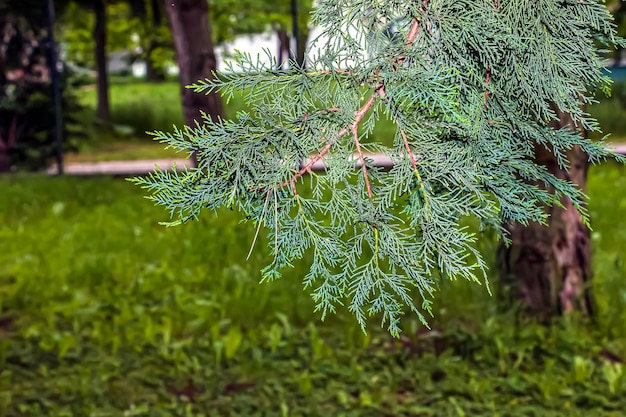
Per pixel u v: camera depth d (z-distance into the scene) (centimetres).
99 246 906
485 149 132
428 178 130
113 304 707
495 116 136
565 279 638
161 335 652
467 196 130
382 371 574
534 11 135
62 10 2456
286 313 670
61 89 1708
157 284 757
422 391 541
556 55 136
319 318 664
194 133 129
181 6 1134
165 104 3512
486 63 133
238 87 129
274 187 128
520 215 131
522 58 134
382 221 131
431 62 132
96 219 1064
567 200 632
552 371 559
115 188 1295
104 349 626
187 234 900
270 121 129
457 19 131
